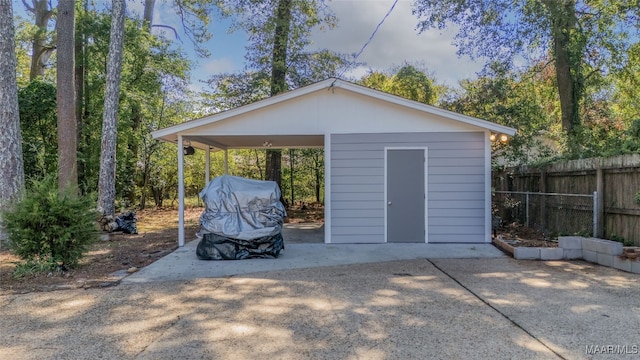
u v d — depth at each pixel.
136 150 15.37
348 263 6.08
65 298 4.39
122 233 9.46
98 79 13.66
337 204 7.82
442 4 10.95
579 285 4.67
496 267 5.68
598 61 10.91
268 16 12.62
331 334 3.29
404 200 7.77
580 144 9.22
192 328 3.46
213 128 7.72
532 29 10.38
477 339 3.15
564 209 7.34
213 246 6.44
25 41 15.16
